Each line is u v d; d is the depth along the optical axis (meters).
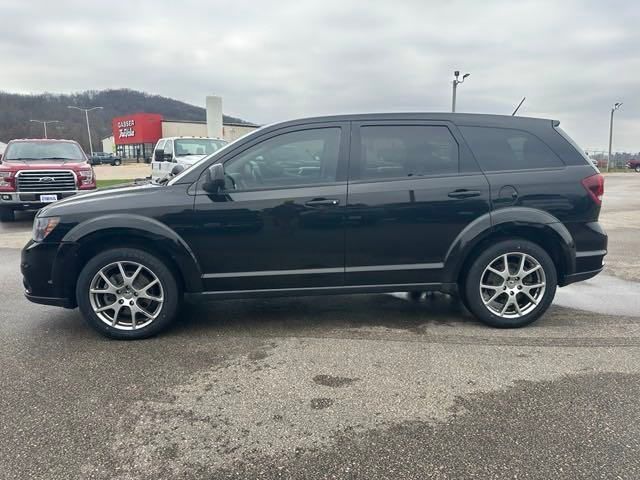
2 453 2.42
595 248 4.17
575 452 2.42
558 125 4.25
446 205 3.97
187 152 13.22
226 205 3.82
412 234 3.99
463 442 2.52
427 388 3.09
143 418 2.75
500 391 3.05
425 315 4.55
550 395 2.99
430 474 2.27
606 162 54.91
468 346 3.78
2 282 5.78
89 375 3.29
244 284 3.96
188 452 2.44
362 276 4.03
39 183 10.52
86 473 2.28
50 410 2.83
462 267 4.17
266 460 2.38
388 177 3.97
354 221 3.92
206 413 2.80
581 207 4.09
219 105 24.64
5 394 3.02
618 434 2.57
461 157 4.06
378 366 3.42
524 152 4.14
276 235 3.89
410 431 2.62
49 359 3.55
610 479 2.22
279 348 3.75
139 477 2.25
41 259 3.82
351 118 4.03
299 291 4.03
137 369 3.38
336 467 2.33
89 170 11.09
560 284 4.27
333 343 3.85
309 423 2.70
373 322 4.36
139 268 3.87
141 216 3.77
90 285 3.83
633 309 4.73
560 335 4.01
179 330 4.16
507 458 2.38
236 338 3.97
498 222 3.98
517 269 4.14
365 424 2.69
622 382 3.16
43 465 2.33
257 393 3.04
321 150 3.98
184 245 3.81
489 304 4.16
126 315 4.03
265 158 3.93
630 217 11.88
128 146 69.62
